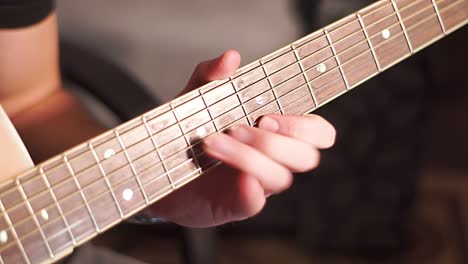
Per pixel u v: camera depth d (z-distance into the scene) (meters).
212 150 0.75
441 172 1.91
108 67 1.03
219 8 1.47
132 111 1.01
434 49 1.97
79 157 0.72
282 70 0.78
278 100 0.78
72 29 1.42
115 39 1.42
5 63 0.92
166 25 1.44
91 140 0.72
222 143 0.75
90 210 0.72
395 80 1.58
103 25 1.43
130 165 0.73
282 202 1.66
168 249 1.70
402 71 1.58
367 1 1.47
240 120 0.77
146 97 1.02
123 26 1.43
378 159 1.62
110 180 0.73
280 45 1.47
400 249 1.69
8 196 0.70
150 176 0.74
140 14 1.44
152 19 1.44
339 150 1.61
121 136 0.73
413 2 0.82
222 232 1.72
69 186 0.72
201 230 1.04
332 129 0.79
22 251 0.71
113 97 1.01
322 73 0.79
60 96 0.97
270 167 0.76
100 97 1.02
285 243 1.71
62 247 0.72
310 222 1.67
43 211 0.71
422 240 1.72
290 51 0.78
